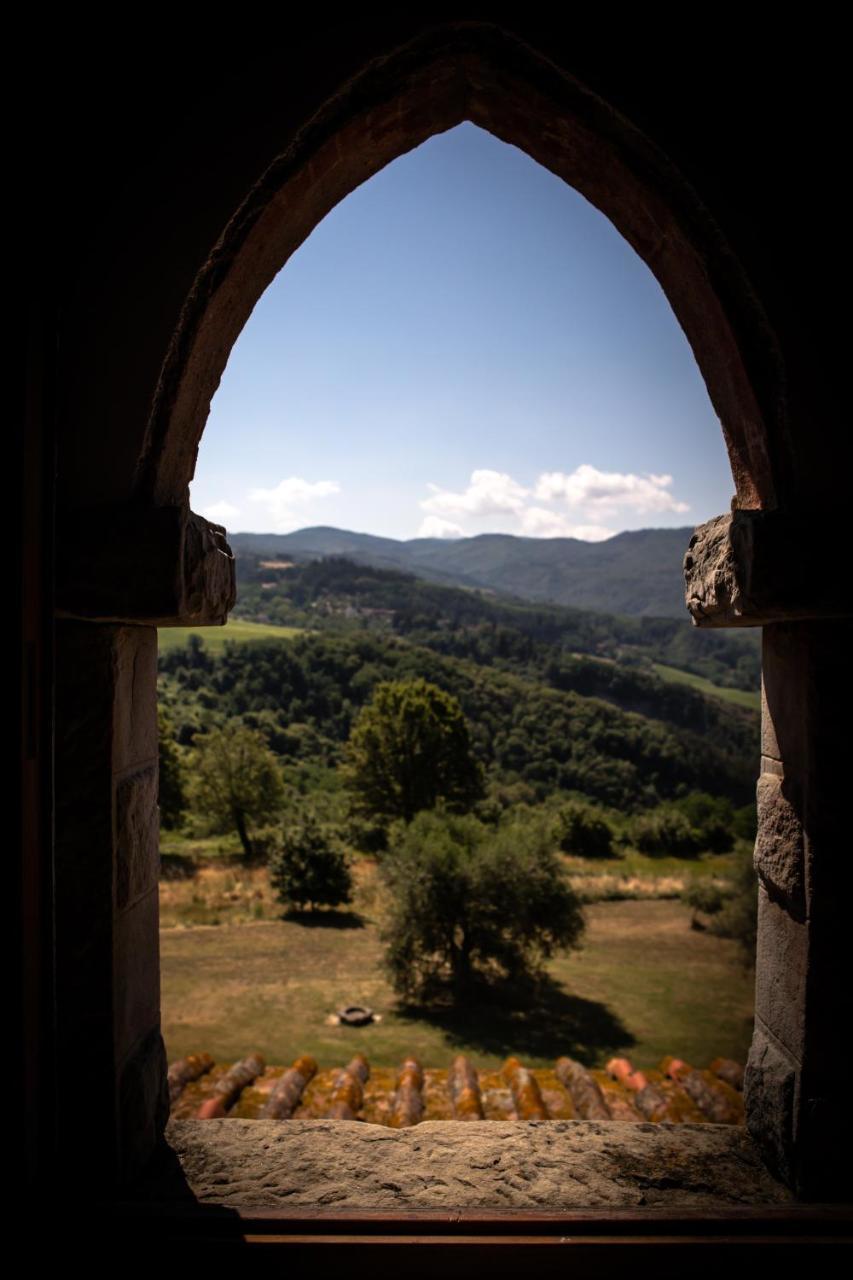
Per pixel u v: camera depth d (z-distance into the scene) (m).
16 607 1.33
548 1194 1.77
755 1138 1.93
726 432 1.97
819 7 1.65
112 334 1.68
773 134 1.67
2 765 1.32
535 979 15.36
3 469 1.33
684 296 1.92
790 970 1.77
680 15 1.66
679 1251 1.53
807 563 1.64
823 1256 1.52
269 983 15.05
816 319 1.69
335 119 1.72
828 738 1.66
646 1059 12.24
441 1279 1.52
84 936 1.67
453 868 14.68
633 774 46.81
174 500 1.87
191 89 1.66
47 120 1.49
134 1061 1.81
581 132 1.79
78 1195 1.68
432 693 29.62
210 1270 1.53
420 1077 3.29
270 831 26.59
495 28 1.67
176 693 52.97
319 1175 1.83
